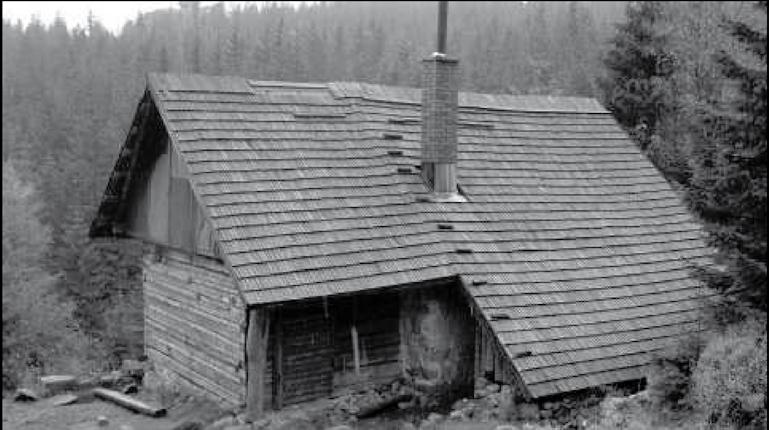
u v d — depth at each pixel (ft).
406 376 45.32
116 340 112.78
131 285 135.13
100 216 54.03
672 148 83.97
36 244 96.17
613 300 45.98
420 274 41.98
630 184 55.98
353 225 43.01
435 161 47.91
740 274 35.58
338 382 43.39
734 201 35.60
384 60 229.86
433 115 47.91
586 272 47.06
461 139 52.29
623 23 102.27
